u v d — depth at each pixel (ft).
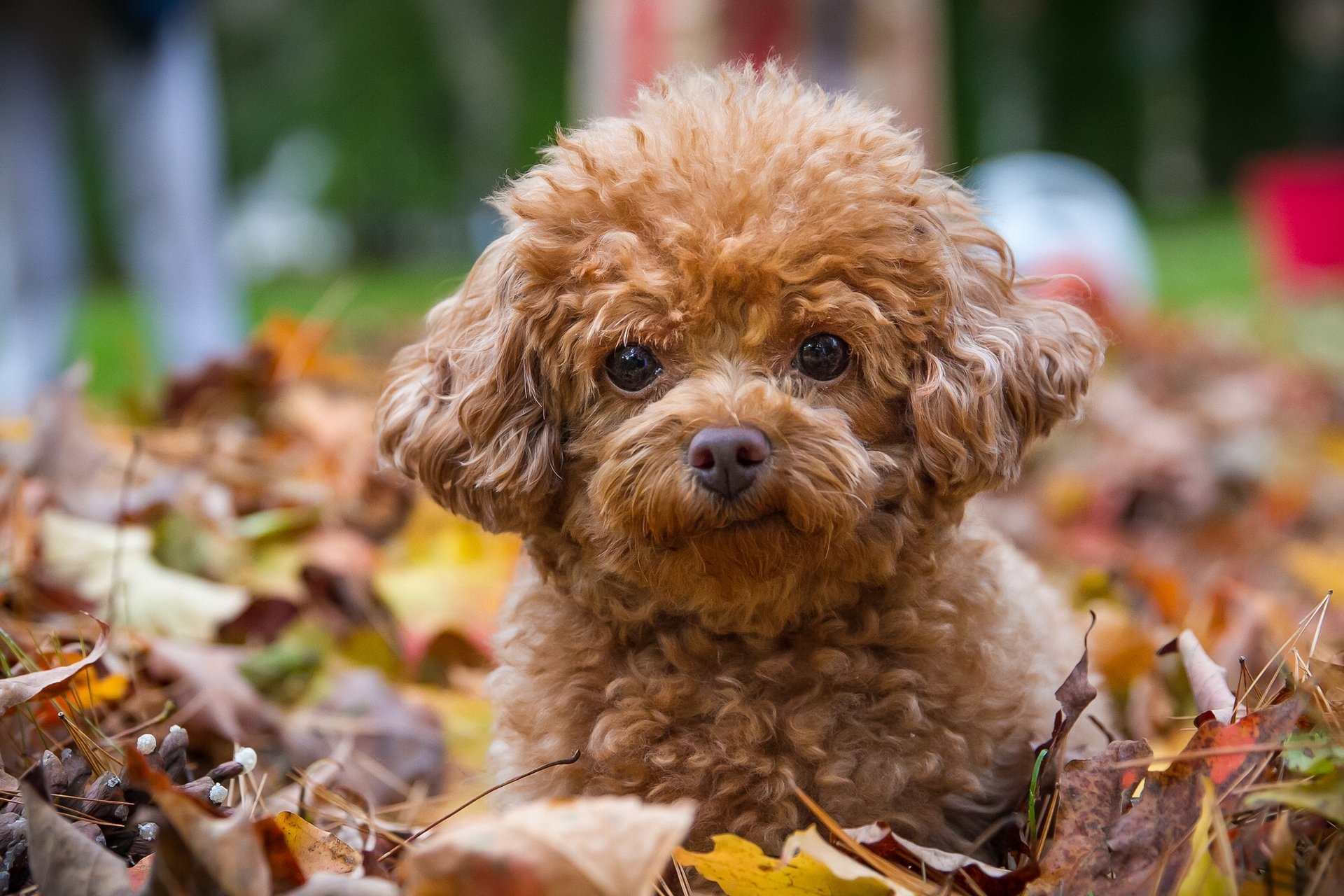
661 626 2.08
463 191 18.79
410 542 3.04
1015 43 21.54
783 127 2.11
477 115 18.70
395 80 18.43
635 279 2.02
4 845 1.86
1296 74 24.02
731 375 2.02
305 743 2.35
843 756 1.99
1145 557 3.52
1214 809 1.72
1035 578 2.41
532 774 1.99
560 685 2.09
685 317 2.02
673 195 2.05
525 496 2.12
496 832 1.65
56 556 2.57
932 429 2.06
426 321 2.39
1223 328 8.41
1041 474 4.38
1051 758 2.00
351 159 18.47
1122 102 21.74
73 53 4.92
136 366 3.73
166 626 2.53
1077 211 7.32
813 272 2.02
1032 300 2.29
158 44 5.03
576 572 2.12
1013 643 2.12
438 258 19.42
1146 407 4.92
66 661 2.17
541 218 2.11
